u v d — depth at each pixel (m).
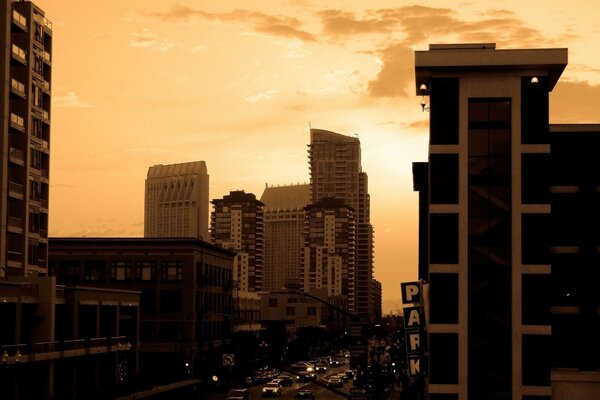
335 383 117.38
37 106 96.50
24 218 92.06
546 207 50.94
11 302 75.81
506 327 50.81
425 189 71.44
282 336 174.38
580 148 52.28
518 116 51.34
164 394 97.06
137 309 106.25
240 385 120.06
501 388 50.47
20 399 77.06
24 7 94.25
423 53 51.41
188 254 125.50
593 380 50.09
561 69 51.41
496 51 51.16
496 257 51.19
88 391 87.31
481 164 51.69
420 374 55.03
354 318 58.78
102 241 126.62
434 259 51.41
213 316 137.12
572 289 51.53
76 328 88.31
